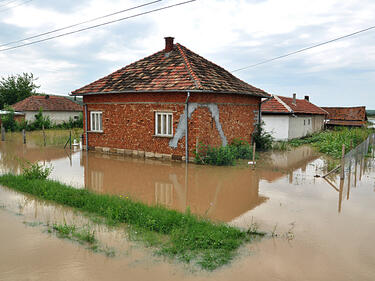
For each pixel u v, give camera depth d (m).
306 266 4.98
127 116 16.55
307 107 30.06
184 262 5.05
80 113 41.22
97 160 15.16
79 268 4.89
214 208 8.02
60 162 14.67
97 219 7.00
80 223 6.77
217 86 14.37
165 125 15.20
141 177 11.55
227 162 14.06
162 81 14.97
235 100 16.19
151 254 5.32
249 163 14.13
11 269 4.88
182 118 14.37
